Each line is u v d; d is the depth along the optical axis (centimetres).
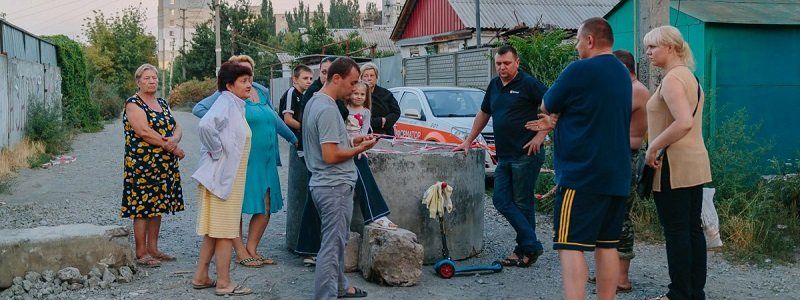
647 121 535
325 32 3856
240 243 651
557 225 464
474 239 693
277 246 735
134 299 550
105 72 4797
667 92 487
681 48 503
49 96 2080
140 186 637
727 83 1070
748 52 1076
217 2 4000
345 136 512
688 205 505
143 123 625
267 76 4759
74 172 1388
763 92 1083
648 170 513
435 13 2700
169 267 646
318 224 596
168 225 842
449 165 659
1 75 1502
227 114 541
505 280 612
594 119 448
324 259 514
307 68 711
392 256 586
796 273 640
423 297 563
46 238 572
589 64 452
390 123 745
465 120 1155
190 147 1914
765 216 750
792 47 1093
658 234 764
